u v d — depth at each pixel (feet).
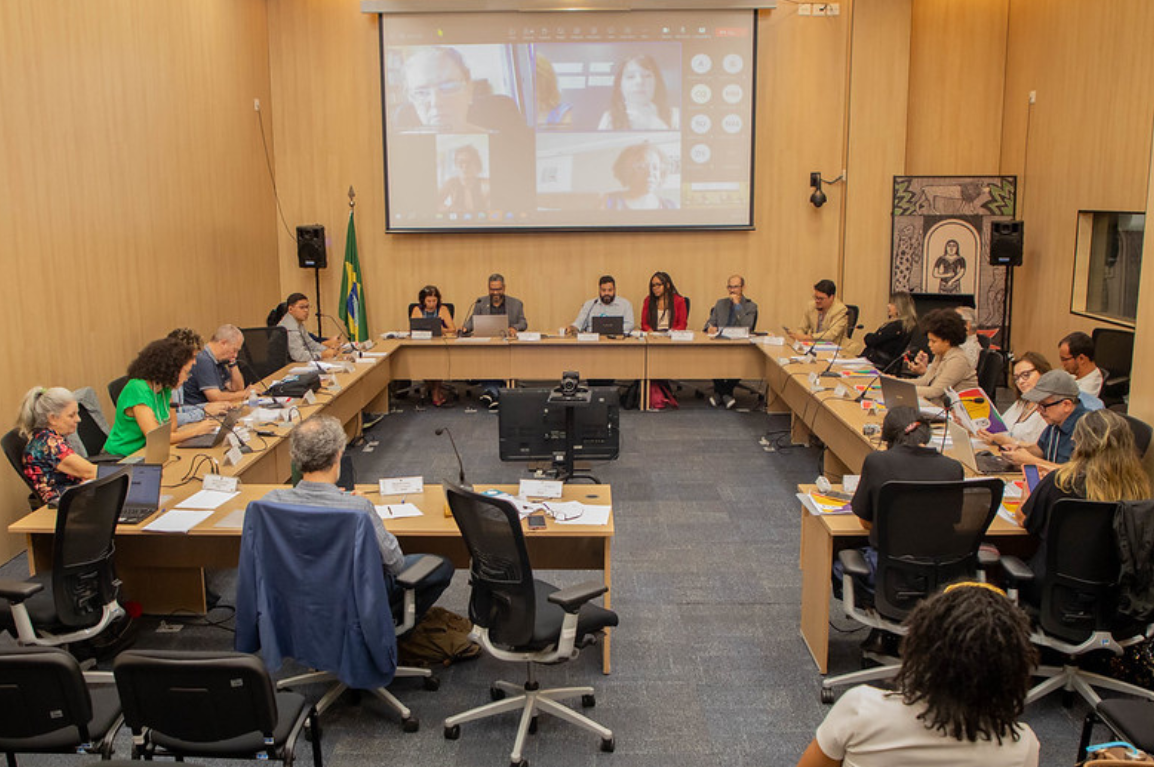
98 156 20.65
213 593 15.44
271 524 10.96
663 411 28.91
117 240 21.43
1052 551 11.23
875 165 31.48
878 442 16.90
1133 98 25.16
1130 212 25.45
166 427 15.52
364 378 25.18
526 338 28.68
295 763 11.13
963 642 5.53
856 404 19.98
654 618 14.94
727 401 29.22
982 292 31.89
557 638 11.11
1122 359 23.93
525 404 19.52
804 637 14.16
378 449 24.82
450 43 30.71
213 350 20.68
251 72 29.84
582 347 28.63
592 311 30.14
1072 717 11.96
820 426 21.66
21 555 17.61
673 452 24.43
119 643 13.80
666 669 13.32
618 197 31.53
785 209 31.83
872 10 30.68
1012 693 5.54
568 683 12.93
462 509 10.93
